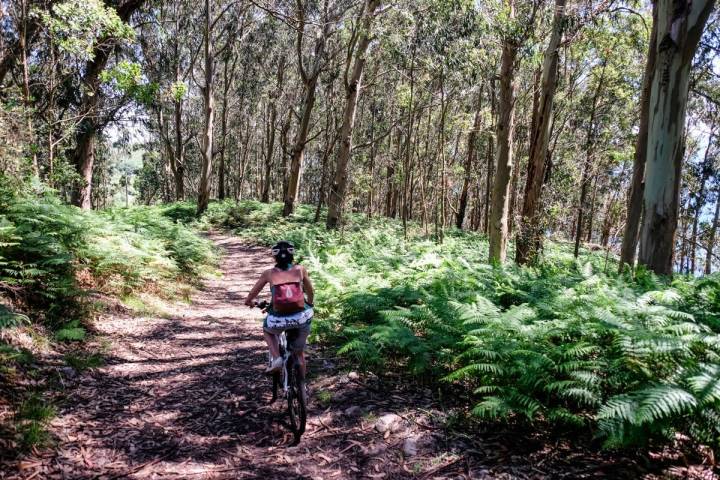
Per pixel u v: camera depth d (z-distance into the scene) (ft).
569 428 14.67
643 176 38.22
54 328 21.08
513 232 60.59
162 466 12.87
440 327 20.15
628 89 76.95
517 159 85.40
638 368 14.02
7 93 43.70
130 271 30.17
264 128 161.27
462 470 12.77
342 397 17.49
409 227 89.30
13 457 12.15
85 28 40.68
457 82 64.23
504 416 13.89
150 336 24.62
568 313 19.20
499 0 43.37
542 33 44.96
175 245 43.42
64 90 57.00
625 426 12.51
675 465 12.69
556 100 75.51
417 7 53.42
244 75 123.24
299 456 13.70
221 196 130.52
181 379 19.21
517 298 25.84
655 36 37.73
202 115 157.07
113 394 17.07
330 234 68.03
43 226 26.84
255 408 16.76
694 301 22.44
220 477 12.51
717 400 12.05
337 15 77.30
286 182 128.57
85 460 12.71
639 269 29.35
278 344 15.34
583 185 69.97
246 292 40.86
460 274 30.40
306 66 104.58
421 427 15.03
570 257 48.24
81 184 58.75
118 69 47.57
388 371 20.02
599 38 62.64
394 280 32.63
